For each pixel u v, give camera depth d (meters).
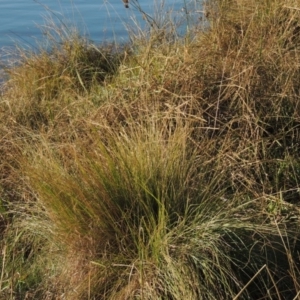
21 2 13.02
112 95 4.88
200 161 3.71
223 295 3.05
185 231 3.21
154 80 4.62
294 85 4.38
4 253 3.55
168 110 4.14
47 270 3.51
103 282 3.22
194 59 4.68
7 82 6.21
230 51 4.64
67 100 5.36
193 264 3.09
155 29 5.54
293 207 3.54
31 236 3.73
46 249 3.59
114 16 10.51
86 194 3.36
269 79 4.39
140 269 3.08
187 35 5.24
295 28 4.96
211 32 5.19
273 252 3.24
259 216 3.40
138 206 3.31
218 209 3.36
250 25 4.97
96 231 3.29
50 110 5.19
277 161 3.95
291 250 3.28
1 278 3.45
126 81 5.08
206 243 3.11
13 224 3.79
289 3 5.11
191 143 3.90
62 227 3.37
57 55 6.42
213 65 4.61
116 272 3.22
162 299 3.05
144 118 4.21
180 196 3.39
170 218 3.31
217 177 3.65
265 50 4.58
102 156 3.59
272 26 4.84
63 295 3.28
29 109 5.24
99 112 4.53
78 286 3.23
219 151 3.81
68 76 5.88
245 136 4.01
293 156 4.00
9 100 5.46
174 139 3.66
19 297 3.40
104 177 3.38
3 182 4.26
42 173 3.52
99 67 6.33
